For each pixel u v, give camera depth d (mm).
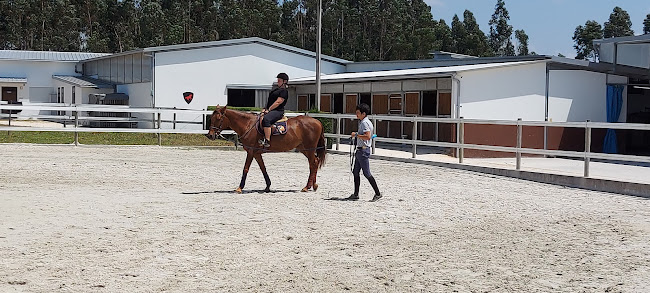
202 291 6047
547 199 12492
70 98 36875
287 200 11586
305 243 8156
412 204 11453
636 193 13180
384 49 78438
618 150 25359
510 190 13727
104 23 87625
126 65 33281
